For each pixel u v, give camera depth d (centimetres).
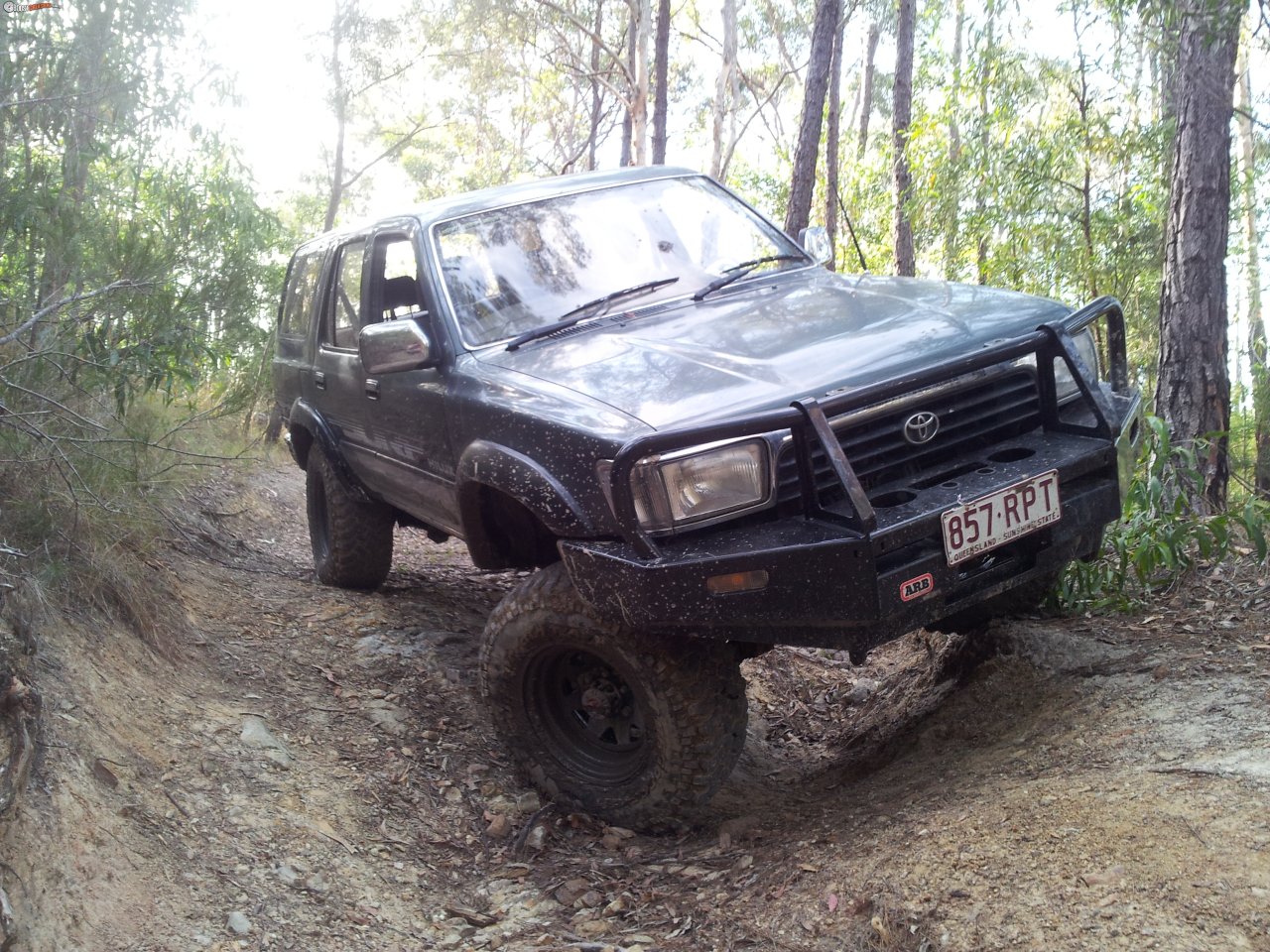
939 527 314
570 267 449
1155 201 1368
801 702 536
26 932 268
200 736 392
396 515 589
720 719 351
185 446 668
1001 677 416
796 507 332
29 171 503
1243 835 263
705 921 314
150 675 421
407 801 395
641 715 357
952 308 391
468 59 2452
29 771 302
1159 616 436
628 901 337
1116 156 1423
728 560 313
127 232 508
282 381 639
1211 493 653
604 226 468
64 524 459
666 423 322
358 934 315
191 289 547
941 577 316
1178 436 719
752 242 490
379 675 487
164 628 466
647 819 369
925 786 357
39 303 491
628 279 448
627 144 2136
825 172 2278
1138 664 388
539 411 358
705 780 354
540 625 366
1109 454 348
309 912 319
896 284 441
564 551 341
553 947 312
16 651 343
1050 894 263
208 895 313
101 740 354
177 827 336
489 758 432
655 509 321
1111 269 1400
